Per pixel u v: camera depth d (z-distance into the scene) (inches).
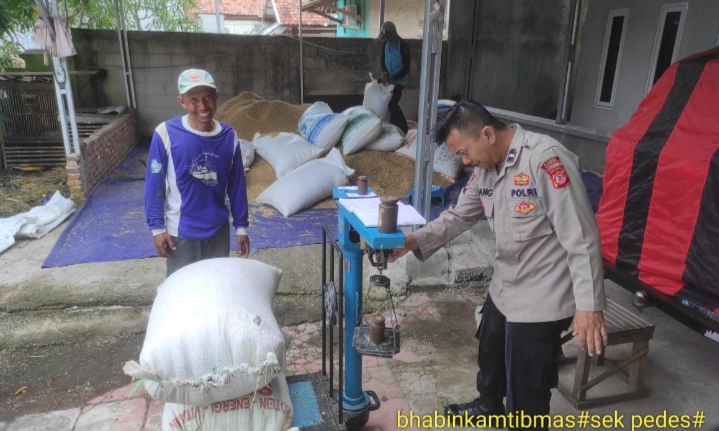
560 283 66.7
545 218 64.6
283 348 63.1
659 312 123.6
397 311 123.1
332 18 454.6
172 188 89.9
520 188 63.9
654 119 111.5
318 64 317.4
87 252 142.5
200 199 91.1
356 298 75.2
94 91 288.7
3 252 143.4
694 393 95.2
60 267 134.0
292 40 309.0
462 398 93.9
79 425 85.7
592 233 60.7
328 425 74.2
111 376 98.6
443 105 223.6
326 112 226.8
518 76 311.0
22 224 154.3
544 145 62.6
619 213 111.3
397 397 93.9
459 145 66.1
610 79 214.8
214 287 64.6
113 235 154.3
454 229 77.7
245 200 99.4
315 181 179.0
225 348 58.6
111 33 281.1
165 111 299.3
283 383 72.6
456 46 324.5
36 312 116.6
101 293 121.6
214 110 87.5
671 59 185.9
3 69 278.4
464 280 133.6
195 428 63.7
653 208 103.0
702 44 174.6
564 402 93.0
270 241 151.2
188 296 62.9
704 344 110.5
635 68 201.0
